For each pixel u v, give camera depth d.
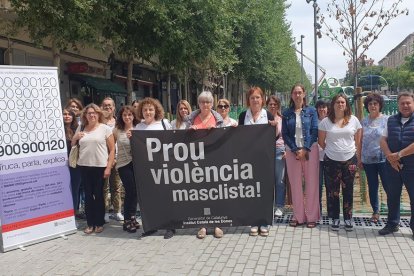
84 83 18.59
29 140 6.37
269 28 30.75
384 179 6.71
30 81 6.41
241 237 6.37
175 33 14.81
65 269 5.34
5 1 11.41
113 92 19.31
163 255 5.71
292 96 6.70
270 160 6.45
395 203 6.22
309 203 6.74
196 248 5.95
